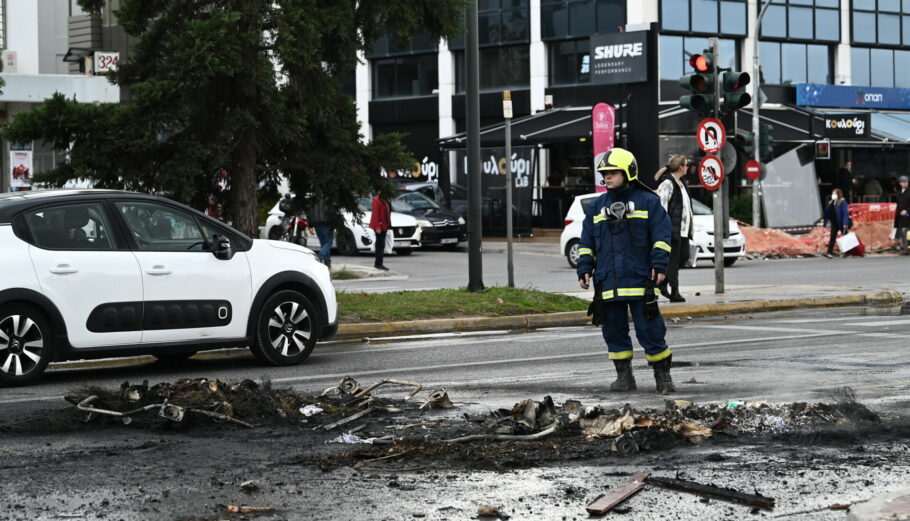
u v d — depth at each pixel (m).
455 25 20.84
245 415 9.78
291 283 14.73
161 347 13.46
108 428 9.59
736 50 50.59
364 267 32.09
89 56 42.91
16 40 42.38
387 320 18.89
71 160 18.78
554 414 9.34
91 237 13.16
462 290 21.91
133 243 13.41
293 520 6.76
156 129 18.83
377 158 20.94
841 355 14.38
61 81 40.66
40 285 12.66
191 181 18.84
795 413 9.75
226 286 13.95
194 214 14.01
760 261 36.56
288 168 19.98
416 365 14.16
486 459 8.22
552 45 50.47
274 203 21.58
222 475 7.84
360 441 8.93
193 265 13.73
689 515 6.80
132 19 19.55
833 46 53.50
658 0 47.69
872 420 9.63
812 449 8.57
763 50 51.06
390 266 34.72
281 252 14.60
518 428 9.01
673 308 20.23
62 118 18.42
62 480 7.73
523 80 51.38
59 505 7.09
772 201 44.09
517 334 18.16
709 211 33.94
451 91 53.06
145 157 19.22
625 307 11.61
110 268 13.12
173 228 13.80
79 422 9.78
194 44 18.06
